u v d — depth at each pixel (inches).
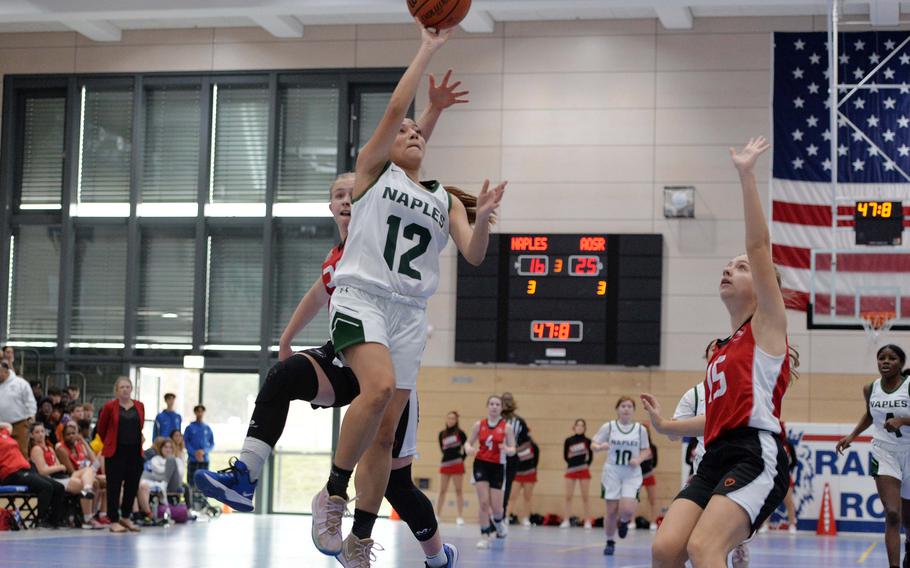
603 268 820.6
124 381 586.9
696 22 842.2
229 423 883.4
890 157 802.8
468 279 839.1
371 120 890.7
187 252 901.2
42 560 394.0
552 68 859.4
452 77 873.5
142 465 590.6
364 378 175.2
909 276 764.0
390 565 401.4
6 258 918.4
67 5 808.3
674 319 820.6
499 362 834.2
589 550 543.2
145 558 410.9
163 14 810.2
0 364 615.5
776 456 182.4
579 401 826.2
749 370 185.3
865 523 760.3
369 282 180.7
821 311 778.8
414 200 185.9
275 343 880.9
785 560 507.5
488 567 425.4
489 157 860.6
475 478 577.9
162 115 916.6
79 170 920.3
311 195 890.1
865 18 821.9
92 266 912.3
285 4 793.6
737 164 186.4
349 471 175.8
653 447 786.8
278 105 900.0
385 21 882.1
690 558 172.6
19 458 594.9
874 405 380.8
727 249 820.0
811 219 806.5
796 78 823.1
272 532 618.5
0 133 928.3
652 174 837.2
